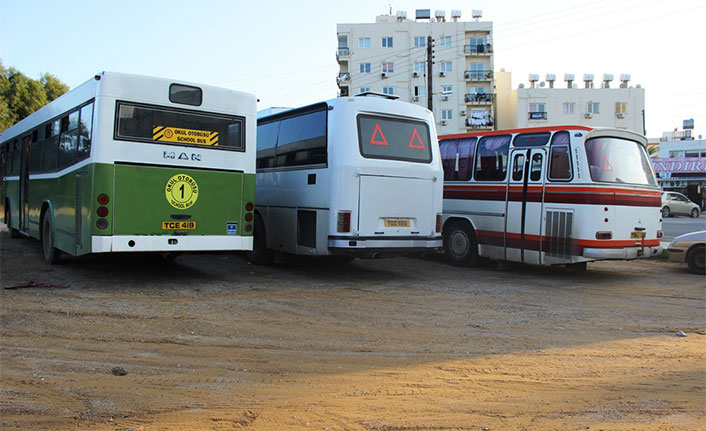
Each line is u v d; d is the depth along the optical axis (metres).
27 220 12.75
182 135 8.69
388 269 11.86
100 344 5.68
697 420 3.98
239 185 9.22
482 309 7.91
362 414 4.02
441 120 61.59
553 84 65.06
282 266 11.86
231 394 4.40
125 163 8.21
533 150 10.98
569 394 4.50
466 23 61.38
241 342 5.93
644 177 10.94
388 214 9.92
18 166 14.02
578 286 9.98
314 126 10.22
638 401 4.36
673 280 10.77
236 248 9.17
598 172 10.22
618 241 10.22
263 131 12.00
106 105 8.11
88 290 8.27
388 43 61.69
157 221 8.46
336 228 9.48
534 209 10.85
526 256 10.96
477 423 3.88
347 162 9.51
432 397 4.39
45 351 5.38
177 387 4.54
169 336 6.06
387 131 10.07
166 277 9.76
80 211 8.62
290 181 10.78
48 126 10.95
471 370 5.13
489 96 61.19
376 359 5.44
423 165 10.42
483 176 11.91
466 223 12.20
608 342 6.24
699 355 5.73
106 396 4.30
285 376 4.88
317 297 8.49
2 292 7.84
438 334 6.46
